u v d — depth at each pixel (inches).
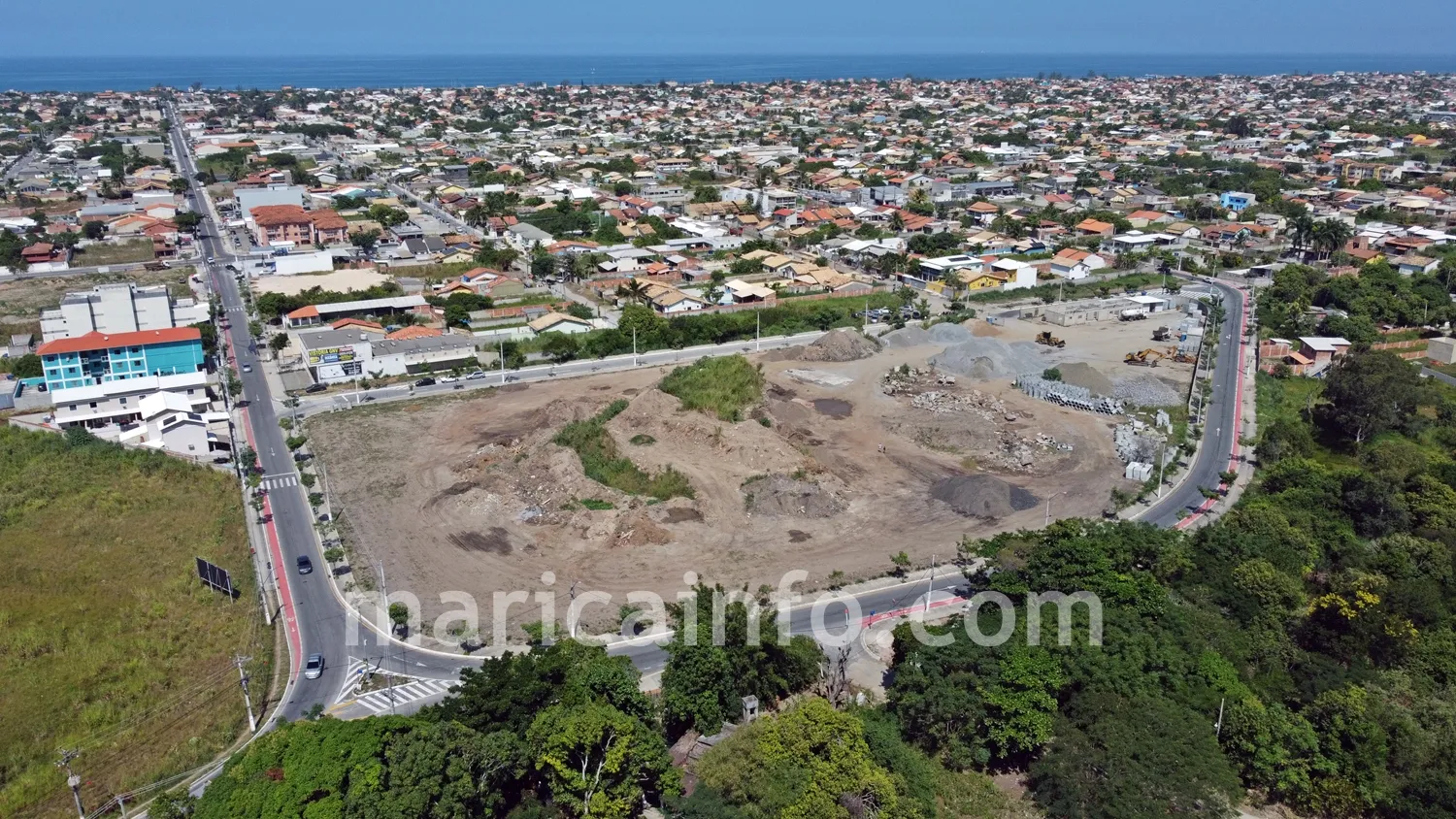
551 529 3919.8
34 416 5073.8
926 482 4441.4
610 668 2630.4
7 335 6402.6
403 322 6702.8
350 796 2106.3
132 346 5393.7
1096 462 4670.3
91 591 3464.6
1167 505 4217.5
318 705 2773.1
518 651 3107.8
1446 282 7583.7
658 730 2630.4
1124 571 3152.1
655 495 4220.0
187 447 4697.3
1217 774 2410.2
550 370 6048.2
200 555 3730.3
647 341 6476.4
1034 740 2546.8
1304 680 2832.2
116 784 2539.4
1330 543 3654.0
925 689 2662.4
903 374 5890.8
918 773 2474.2
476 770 2278.5
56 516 4013.3
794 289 7755.9
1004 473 4559.5
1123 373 5999.0
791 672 2859.3
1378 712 2628.0
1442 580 3415.4
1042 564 3117.6
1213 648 2876.5
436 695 2886.3
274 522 4010.8
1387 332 6835.6
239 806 2102.6
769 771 2327.8
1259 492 4224.9
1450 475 4215.1
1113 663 2689.5
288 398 5462.6
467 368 5974.4
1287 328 6825.8
